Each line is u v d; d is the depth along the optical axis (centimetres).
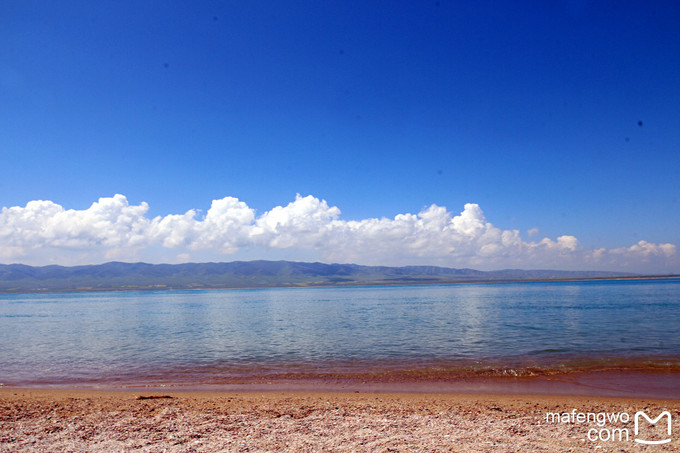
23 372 2119
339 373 1998
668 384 1677
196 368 2175
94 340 3412
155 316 6278
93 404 1371
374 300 10794
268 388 1720
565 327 3662
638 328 3472
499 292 14812
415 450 921
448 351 2564
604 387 1641
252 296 16650
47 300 15588
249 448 945
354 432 1059
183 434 1050
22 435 1056
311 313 6331
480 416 1198
